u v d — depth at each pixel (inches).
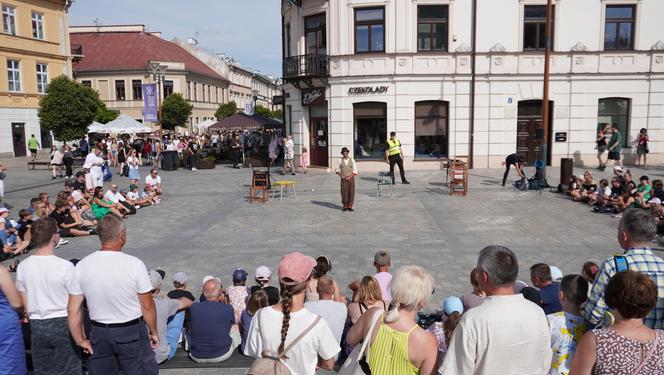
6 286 171.9
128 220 596.4
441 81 977.5
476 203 656.4
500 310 119.3
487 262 122.7
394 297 125.8
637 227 151.3
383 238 485.4
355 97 987.9
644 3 964.0
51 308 180.1
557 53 971.9
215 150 1364.4
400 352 123.1
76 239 514.3
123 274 167.2
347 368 134.4
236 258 431.2
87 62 2468.0
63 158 1031.0
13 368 174.7
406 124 984.9
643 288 115.5
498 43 971.3
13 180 1008.2
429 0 957.8
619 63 976.3
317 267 256.5
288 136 1062.4
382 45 978.7
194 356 233.1
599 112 996.6
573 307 163.0
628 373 114.7
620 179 601.0
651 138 995.3
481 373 118.8
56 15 1684.3
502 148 994.1
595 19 968.9
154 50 2554.1
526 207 627.5
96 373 170.1
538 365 119.9
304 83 1026.7
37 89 1625.2
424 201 674.2
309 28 1039.0
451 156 994.7
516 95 983.0
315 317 138.4
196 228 548.1
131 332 169.6
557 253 427.8
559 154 996.6
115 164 1304.1
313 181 900.0
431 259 414.6
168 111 2202.3
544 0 962.7
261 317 139.2
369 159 1001.5
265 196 698.8
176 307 239.8
